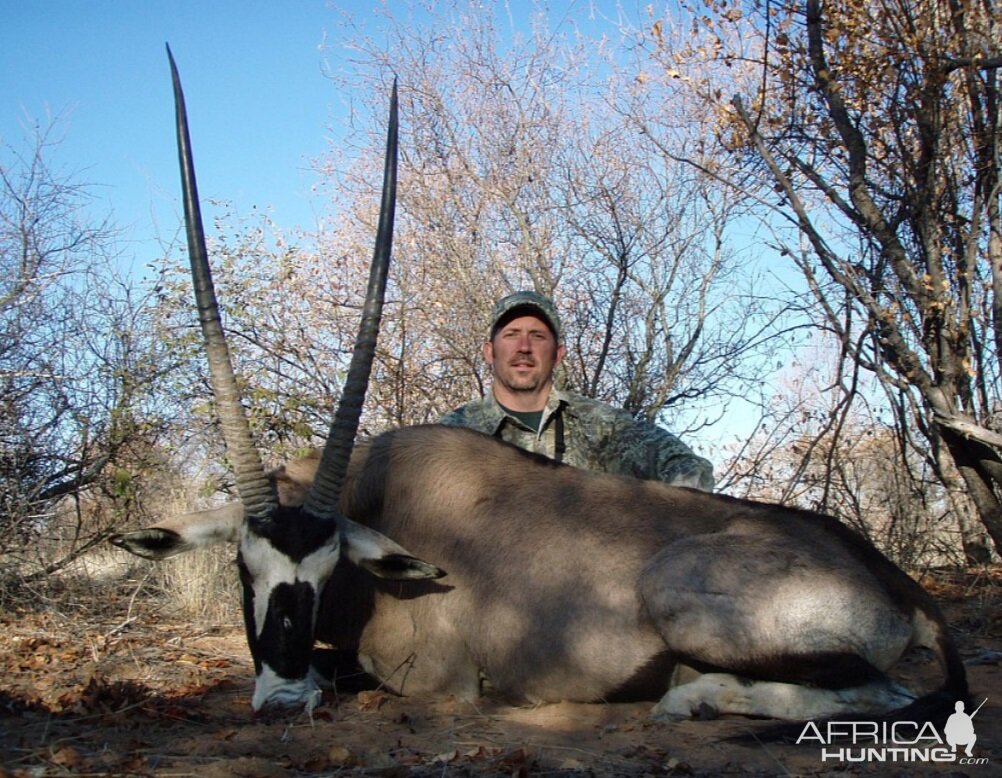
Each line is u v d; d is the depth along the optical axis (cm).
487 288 379
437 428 197
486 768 141
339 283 378
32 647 225
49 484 293
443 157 402
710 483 223
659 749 152
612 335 379
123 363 300
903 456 318
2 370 280
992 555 339
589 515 182
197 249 173
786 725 162
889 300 310
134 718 162
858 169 295
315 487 170
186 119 177
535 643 177
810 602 167
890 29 295
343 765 141
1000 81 293
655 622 172
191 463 322
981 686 198
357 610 187
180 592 270
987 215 297
